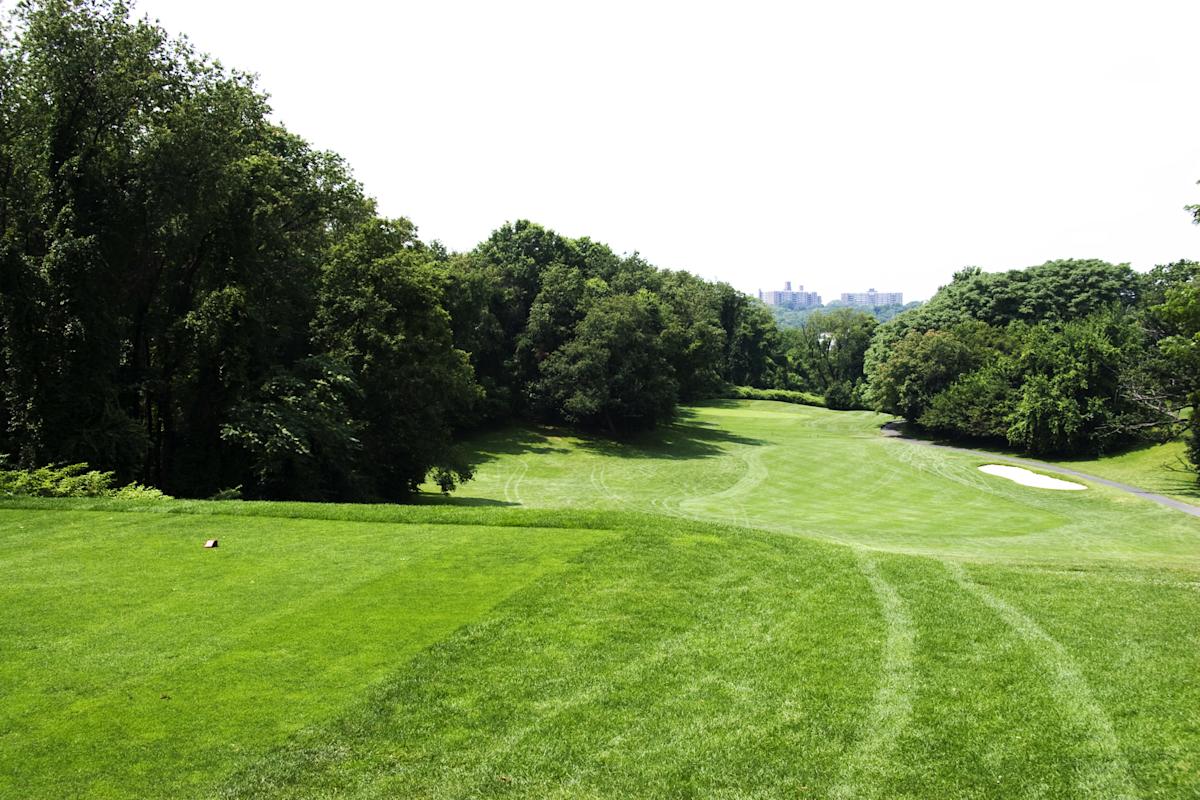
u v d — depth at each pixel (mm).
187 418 28109
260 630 8398
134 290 24312
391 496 34438
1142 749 6188
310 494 27500
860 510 35531
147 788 5410
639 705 6945
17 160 22016
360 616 8914
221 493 21984
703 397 102688
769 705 6980
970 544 24297
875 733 6484
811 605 9797
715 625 9016
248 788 5480
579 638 8461
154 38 23328
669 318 71438
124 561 11109
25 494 15742
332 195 32844
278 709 6605
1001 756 6121
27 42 21641
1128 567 13711
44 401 20516
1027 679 7543
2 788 5336
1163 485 41500
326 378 28344
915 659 8047
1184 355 35875
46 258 20219
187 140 22672
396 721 6508
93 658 7547
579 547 12234
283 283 28828
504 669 7602
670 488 44312
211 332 24844
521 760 5996
